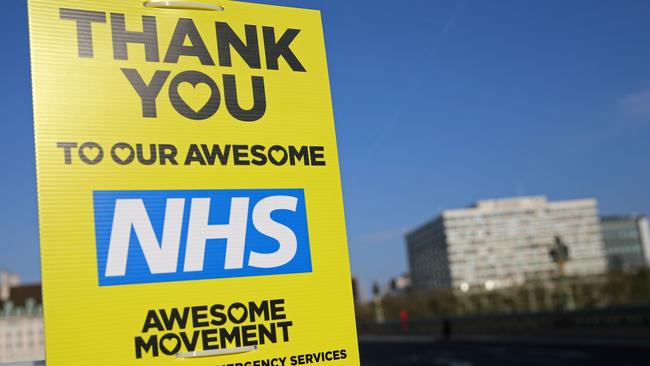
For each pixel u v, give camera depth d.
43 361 3.79
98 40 3.53
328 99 3.89
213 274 3.46
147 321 3.31
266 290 3.53
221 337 3.40
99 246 3.31
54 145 3.35
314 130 3.82
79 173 3.36
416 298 90.44
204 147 3.59
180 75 3.63
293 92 3.83
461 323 50.97
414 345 43.22
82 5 3.54
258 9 3.87
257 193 3.63
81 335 3.21
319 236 3.70
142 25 3.62
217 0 3.79
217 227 3.52
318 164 3.79
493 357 27.48
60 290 3.22
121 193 3.40
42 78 3.40
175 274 3.40
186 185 3.52
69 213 3.30
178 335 3.34
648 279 53.50
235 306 3.46
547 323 37.47
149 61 3.59
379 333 69.06
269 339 3.48
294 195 3.70
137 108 3.52
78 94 3.44
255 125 3.71
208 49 3.72
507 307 71.12
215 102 3.67
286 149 3.74
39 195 3.27
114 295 3.29
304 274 3.62
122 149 3.45
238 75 3.74
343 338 3.61
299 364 3.51
